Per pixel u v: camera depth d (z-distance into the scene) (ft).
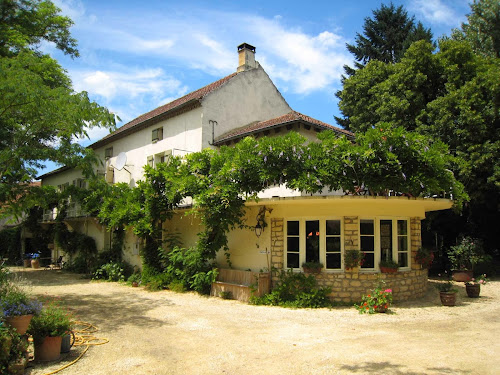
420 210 38.06
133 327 26.89
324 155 32.19
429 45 54.13
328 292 33.78
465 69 51.98
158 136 58.18
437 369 17.87
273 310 32.40
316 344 22.39
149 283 45.27
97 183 39.04
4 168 35.24
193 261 40.24
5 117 35.22
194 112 51.72
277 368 18.43
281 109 61.72
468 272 47.37
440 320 28.37
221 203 35.45
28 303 20.21
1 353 16.60
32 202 39.14
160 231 48.26
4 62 31.50
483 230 57.36
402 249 36.58
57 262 77.56
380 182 31.58
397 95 55.06
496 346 21.50
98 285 49.93
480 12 69.82
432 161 31.50
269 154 32.78
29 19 52.42
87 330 25.98
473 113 46.03
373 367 18.25
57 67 52.37
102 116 34.60
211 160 37.42
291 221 36.96
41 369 18.37
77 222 75.20
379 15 104.73
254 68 58.54
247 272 37.58
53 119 33.50
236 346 22.21
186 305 34.99
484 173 47.91
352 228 34.53
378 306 30.99
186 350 21.52
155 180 45.55
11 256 89.86
